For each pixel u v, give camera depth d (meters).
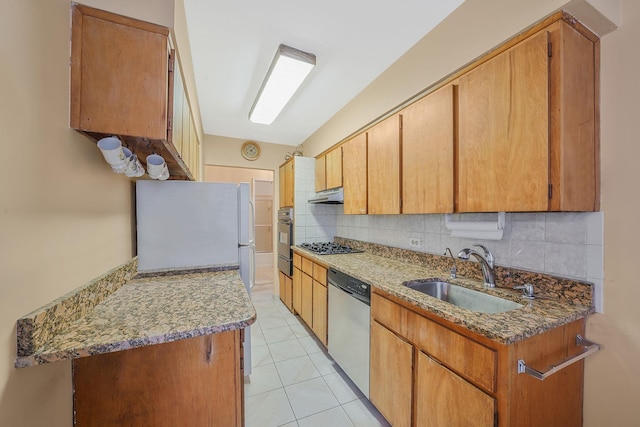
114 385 0.91
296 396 1.80
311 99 2.64
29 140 0.67
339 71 2.15
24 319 0.64
